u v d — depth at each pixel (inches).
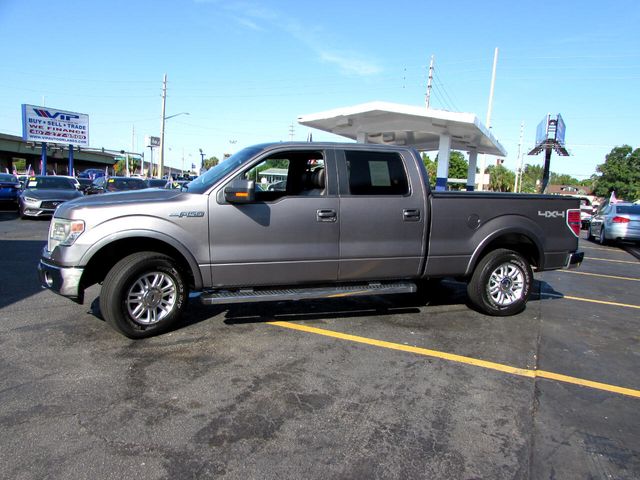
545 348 190.7
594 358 182.2
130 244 186.5
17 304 225.8
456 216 214.8
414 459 111.7
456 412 134.9
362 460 110.3
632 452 118.2
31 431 117.1
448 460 111.7
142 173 2362.2
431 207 209.9
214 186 184.1
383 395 143.6
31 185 655.8
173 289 186.4
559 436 124.5
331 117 714.8
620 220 613.6
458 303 254.5
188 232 179.8
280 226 189.0
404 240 206.7
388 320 218.8
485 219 220.5
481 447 117.8
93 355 166.2
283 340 187.0
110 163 3297.2
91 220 172.7
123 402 133.4
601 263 459.2
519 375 162.7
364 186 201.9
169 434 118.0
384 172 206.1
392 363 168.1
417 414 133.0
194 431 120.0
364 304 244.8
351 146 203.8
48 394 136.6
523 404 141.5
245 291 190.7
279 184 211.6
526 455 115.2
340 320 215.8
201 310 223.6
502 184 3292.3
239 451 112.0
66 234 175.2
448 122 663.8
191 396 138.3
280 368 160.4
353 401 138.9
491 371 165.0
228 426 122.9
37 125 1256.2
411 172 208.5
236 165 190.9
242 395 140.3
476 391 148.8
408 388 148.9
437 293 275.7
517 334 206.5
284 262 191.3
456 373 161.9
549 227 233.3
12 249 386.0
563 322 229.5
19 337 181.8
